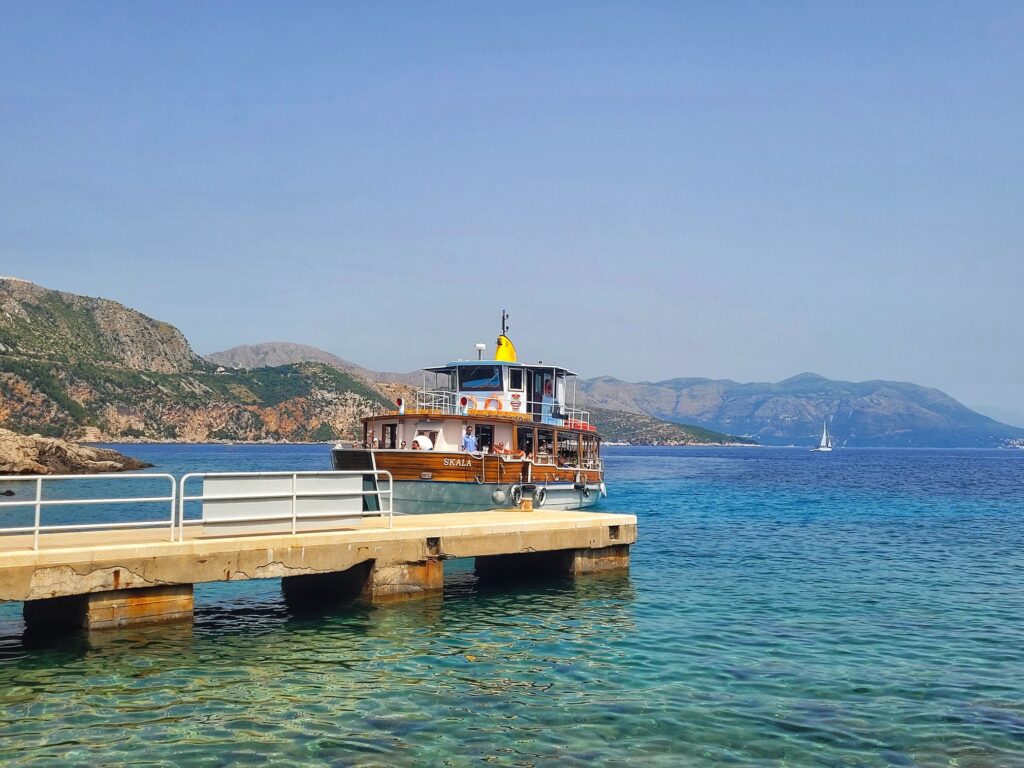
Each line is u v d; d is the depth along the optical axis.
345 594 21.91
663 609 22.33
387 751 12.31
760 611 22.27
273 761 11.89
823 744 12.82
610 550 26.98
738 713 14.11
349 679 15.68
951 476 119.56
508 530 23.59
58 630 17.94
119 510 55.19
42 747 12.24
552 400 44.09
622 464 177.00
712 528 43.62
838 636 19.53
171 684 15.14
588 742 12.77
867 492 78.06
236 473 19.67
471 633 19.33
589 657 17.47
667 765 11.99
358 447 36.84
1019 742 12.96
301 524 20.66
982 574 28.69
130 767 11.62
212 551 18.33
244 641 18.17
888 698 14.98
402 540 21.48
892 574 28.56
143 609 17.83
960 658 17.70
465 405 40.47
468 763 11.92
